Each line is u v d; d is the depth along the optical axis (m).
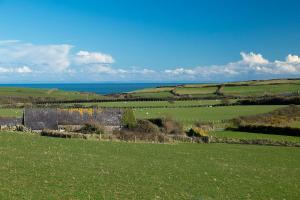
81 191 33.06
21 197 29.91
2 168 38.78
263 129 92.00
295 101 130.75
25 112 89.56
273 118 107.56
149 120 92.94
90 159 48.09
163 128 89.06
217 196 35.78
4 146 52.75
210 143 75.88
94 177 38.44
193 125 98.50
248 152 65.19
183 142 75.44
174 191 36.16
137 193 34.25
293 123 97.88
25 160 43.56
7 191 31.14
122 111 92.56
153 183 38.44
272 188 40.47
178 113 119.44
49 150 52.19
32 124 87.75
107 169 42.94
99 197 31.89
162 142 72.75
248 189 39.34
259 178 44.84
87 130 80.31
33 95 186.12
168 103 147.25
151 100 161.75
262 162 56.53
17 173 37.28
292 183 43.50
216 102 146.25
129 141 69.88
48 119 89.19
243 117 109.00
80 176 38.34
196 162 52.66
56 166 41.88
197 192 36.53
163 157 54.66
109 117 91.00
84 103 151.25
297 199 37.00
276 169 51.66
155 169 45.31
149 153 57.06
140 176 41.00
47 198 30.31
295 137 84.38
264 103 135.38
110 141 67.38
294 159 60.12
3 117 92.44
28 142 57.97
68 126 88.25
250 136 85.00
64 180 36.19
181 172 44.84
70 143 60.62
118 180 38.31
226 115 113.88
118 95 190.50
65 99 173.88
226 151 65.06
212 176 44.00
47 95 190.12
